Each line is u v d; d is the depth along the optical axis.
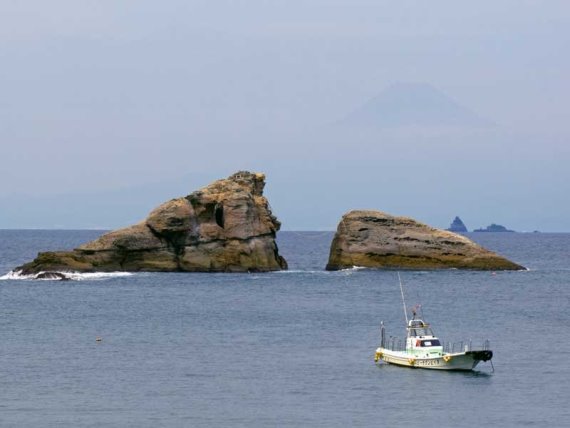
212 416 181.12
